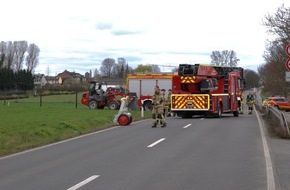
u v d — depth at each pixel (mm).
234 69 35344
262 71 94250
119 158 13070
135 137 18875
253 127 23453
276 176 10227
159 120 25453
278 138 18219
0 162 12742
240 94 37125
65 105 52312
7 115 32375
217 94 32344
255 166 11547
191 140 17531
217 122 27219
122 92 46000
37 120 27172
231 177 10078
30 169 11461
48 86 95562
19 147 16031
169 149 14914
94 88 46125
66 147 16031
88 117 29766
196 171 10844
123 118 25531
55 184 9453
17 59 139875
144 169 11156
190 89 31656
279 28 41469
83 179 9953
